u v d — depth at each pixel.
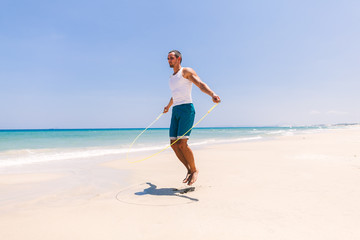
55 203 2.70
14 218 2.22
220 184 3.53
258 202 2.66
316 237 1.80
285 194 2.96
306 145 10.80
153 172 4.66
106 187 3.47
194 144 13.48
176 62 3.27
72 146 13.15
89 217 2.24
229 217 2.22
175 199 2.82
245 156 6.95
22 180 3.95
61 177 4.20
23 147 12.49
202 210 2.42
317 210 2.38
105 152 9.20
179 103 3.21
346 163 5.37
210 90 2.92
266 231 1.91
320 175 4.05
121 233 1.89
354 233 1.86
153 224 2.07
